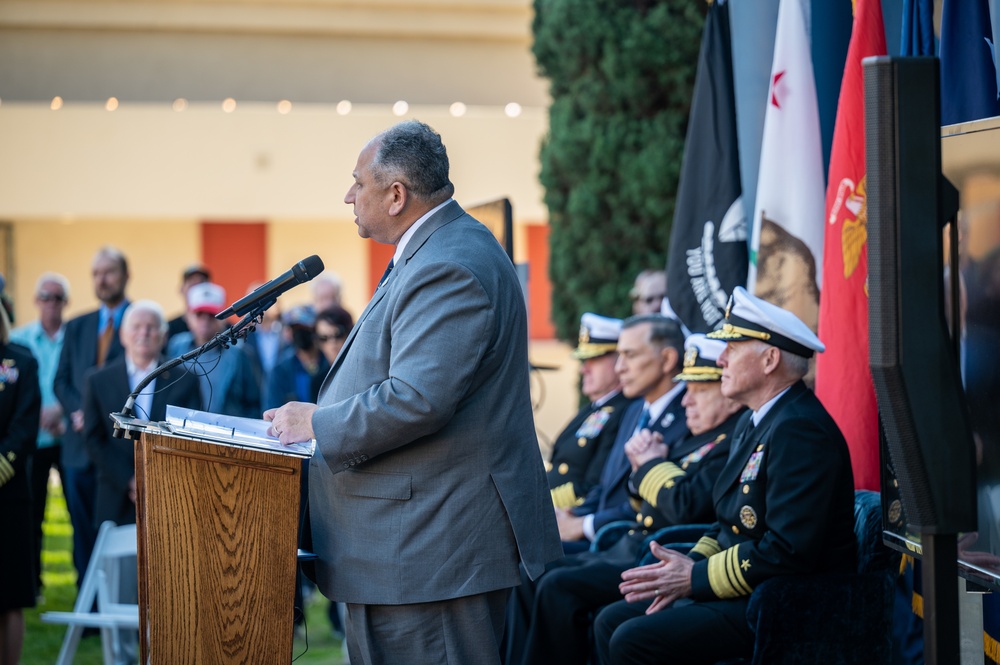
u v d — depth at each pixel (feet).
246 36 99.86
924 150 17.87
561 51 55.93
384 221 24.39
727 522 28.45
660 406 36.81
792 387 28.12
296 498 22.80
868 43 32.55
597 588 32.22
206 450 22.16
